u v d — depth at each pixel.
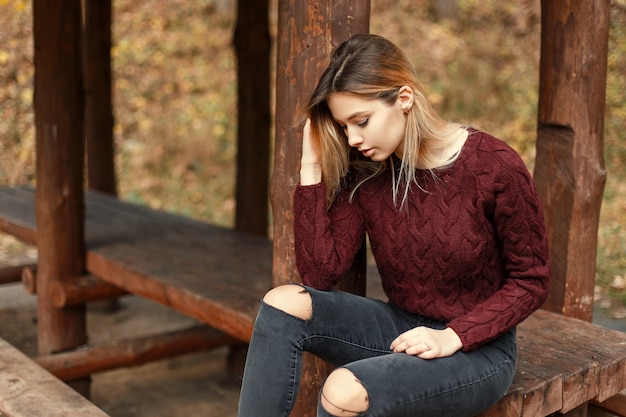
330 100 1.98
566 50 2.96
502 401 2.16
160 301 3.66
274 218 2.46
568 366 2.41
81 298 4.21
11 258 6.83
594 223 3.04
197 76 10.05
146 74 9.92
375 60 1.94
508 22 11.00
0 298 5.98
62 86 4.09
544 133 3.08
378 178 2.16
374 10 11.36
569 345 2.62
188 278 3.68
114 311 5.67
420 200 2.05
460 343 1.95
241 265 3.96
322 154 2.15
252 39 5.31
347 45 1.99
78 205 4.24
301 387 2.49
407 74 1.97
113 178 6.34
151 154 8.84
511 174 1.97
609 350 2.58
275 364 2.02
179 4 10.95
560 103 2.99
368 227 2.18
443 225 2.02
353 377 1.84
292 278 2.44
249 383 2.04
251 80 5.36
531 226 1.98
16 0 8.90
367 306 2.16
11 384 2.91
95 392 4.45
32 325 5.39
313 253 2.18
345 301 2.13
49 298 4.27
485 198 1.98
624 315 4.94
